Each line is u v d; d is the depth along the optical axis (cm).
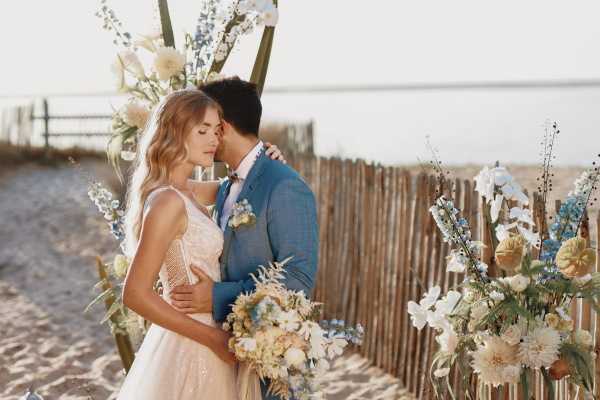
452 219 305
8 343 596
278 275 274
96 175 1355
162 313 267
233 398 286
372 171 559
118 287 346
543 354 281
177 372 279
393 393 485
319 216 648
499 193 305
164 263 283
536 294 291
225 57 336
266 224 291
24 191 1303
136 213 282
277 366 267
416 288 488
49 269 846
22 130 1653
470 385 396
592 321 350
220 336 279
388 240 531
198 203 293
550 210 350
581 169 1286
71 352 573
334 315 609
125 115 329
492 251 367
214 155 305
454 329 302
